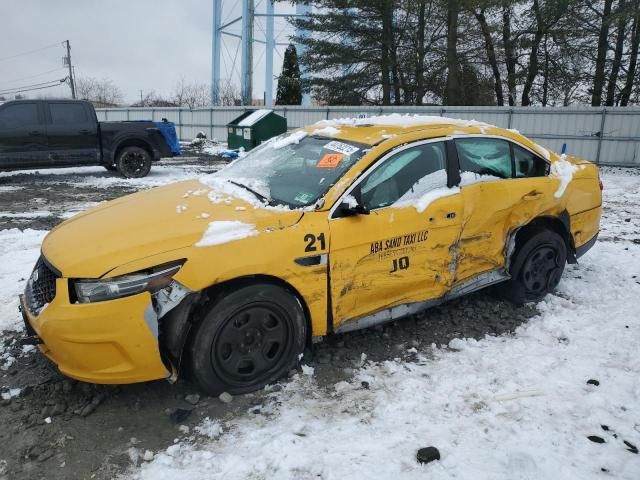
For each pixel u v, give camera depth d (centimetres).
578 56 2411
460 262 419
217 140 2920
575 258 512
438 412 316
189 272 305
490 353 388
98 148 1298
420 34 2692
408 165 391
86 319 292
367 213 353
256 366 337
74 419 313
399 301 393
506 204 433
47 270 326
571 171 492
